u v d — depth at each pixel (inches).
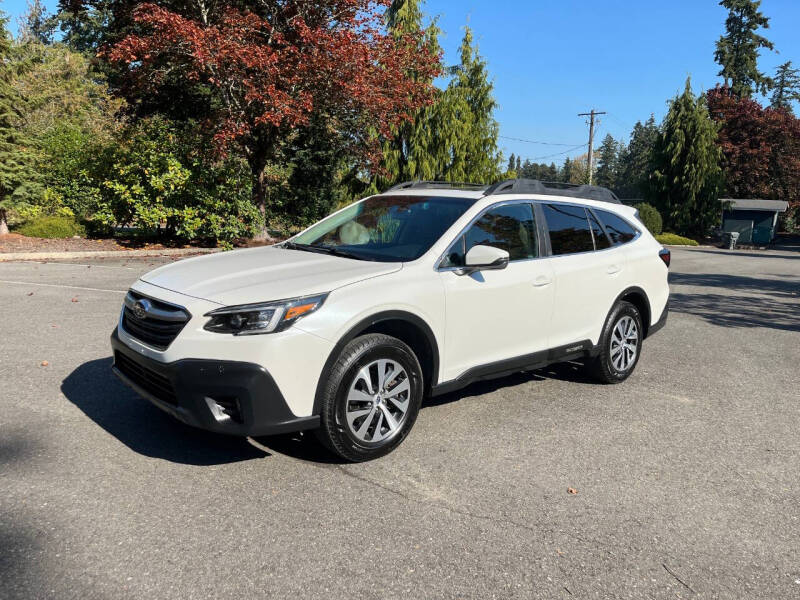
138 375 150.5
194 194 593.6
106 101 1258.0
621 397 214.8
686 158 1557.6
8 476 133.7
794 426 193.5
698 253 1133.7
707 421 194.5
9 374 201.3
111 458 145.3
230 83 555.5
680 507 137.3
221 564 107.0
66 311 300.2
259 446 157.2
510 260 185.3
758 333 345.1
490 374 180.4
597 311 213.6
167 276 159.0
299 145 838.5
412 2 730.2
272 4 581.6
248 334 132.3
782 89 2674.7
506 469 152.1
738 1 2297.0
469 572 109.0
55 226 601.3
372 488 138.3
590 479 149.0
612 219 230.7
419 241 173.6
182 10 582.6
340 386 141.8
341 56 549.3
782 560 118.3
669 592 106.7
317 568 107.5
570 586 106.7
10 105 615.5
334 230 198.1
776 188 1898.4
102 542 111.4
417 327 158.2
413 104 653.3
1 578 99.5
